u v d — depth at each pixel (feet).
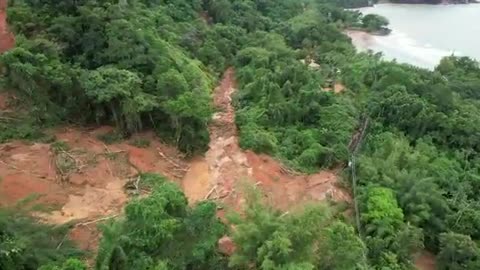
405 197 89.56
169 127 99.35
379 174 95.96
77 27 108.17
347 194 94.73
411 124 119.85
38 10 111.86
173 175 91.15
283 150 104.53
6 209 66.80
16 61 92.43
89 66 105.40
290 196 90.53
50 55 98.53
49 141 92.43
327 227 62.75
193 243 60.59
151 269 54.85
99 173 87.10
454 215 89.86
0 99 97.55
